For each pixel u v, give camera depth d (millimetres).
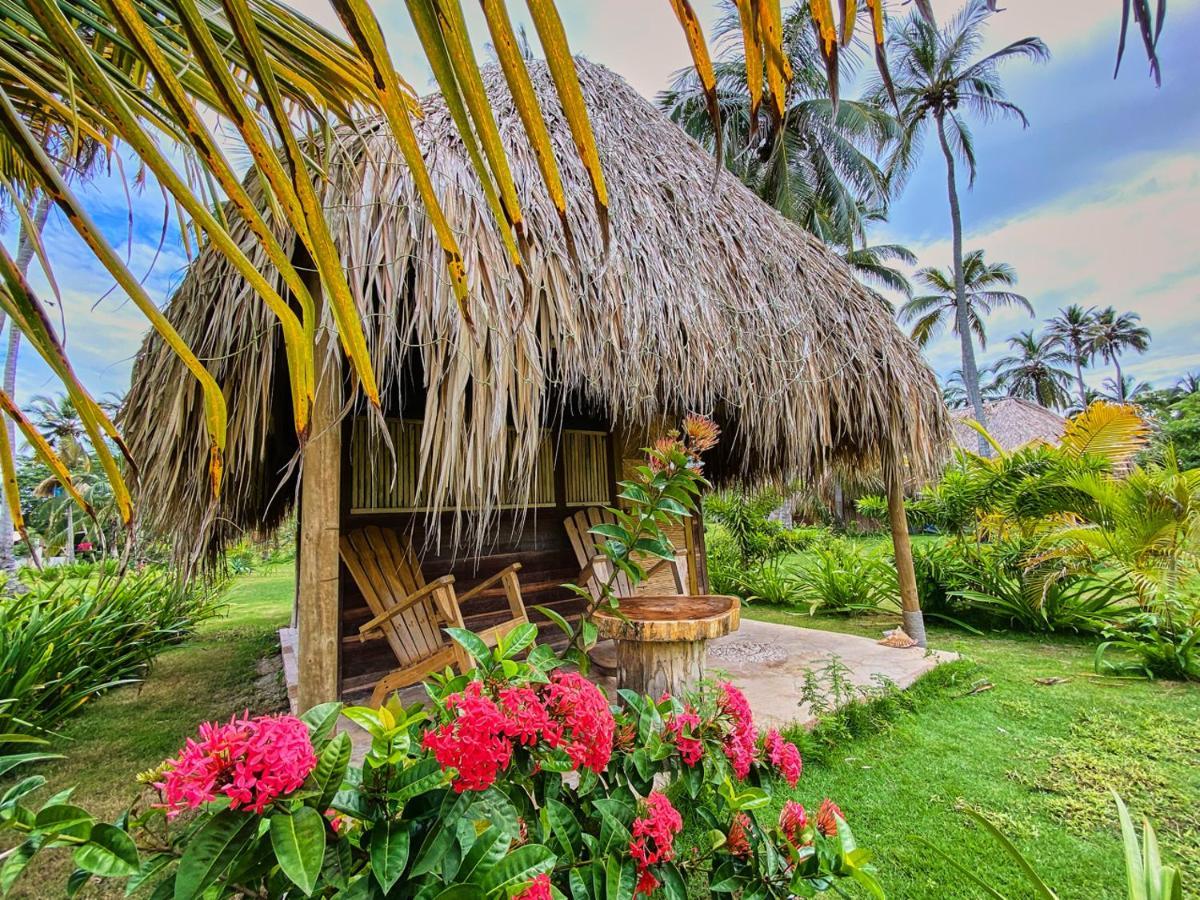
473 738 872
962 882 1657
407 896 841
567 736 1071
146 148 612
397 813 887
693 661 2127
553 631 3912
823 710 2625
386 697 2689
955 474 5633
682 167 3764
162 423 2096
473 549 3625
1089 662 3908
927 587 5418
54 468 820
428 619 2934
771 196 12250
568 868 1049
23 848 696
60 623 3209
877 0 557
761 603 6754
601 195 607
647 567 4340
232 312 1879
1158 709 2973
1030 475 5098
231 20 547
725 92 10969
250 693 3484
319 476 1716
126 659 3742
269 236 653
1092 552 4590
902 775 2287
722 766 1265
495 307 1927
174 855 796
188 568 2236
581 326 2275
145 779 768
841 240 13219
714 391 2908
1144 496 4184
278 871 787
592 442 4270
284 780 725
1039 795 2127
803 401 3262
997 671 3688
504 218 606
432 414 1794
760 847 1193
